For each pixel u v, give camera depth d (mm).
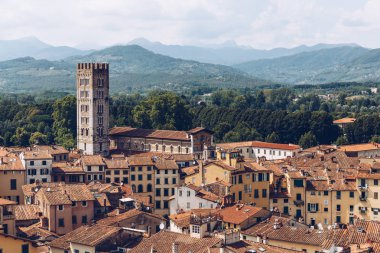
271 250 162375
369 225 182625
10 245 142000
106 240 172000
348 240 174375
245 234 190625
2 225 164125
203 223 181500
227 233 165750
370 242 169375
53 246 175750
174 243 155000
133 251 163750
